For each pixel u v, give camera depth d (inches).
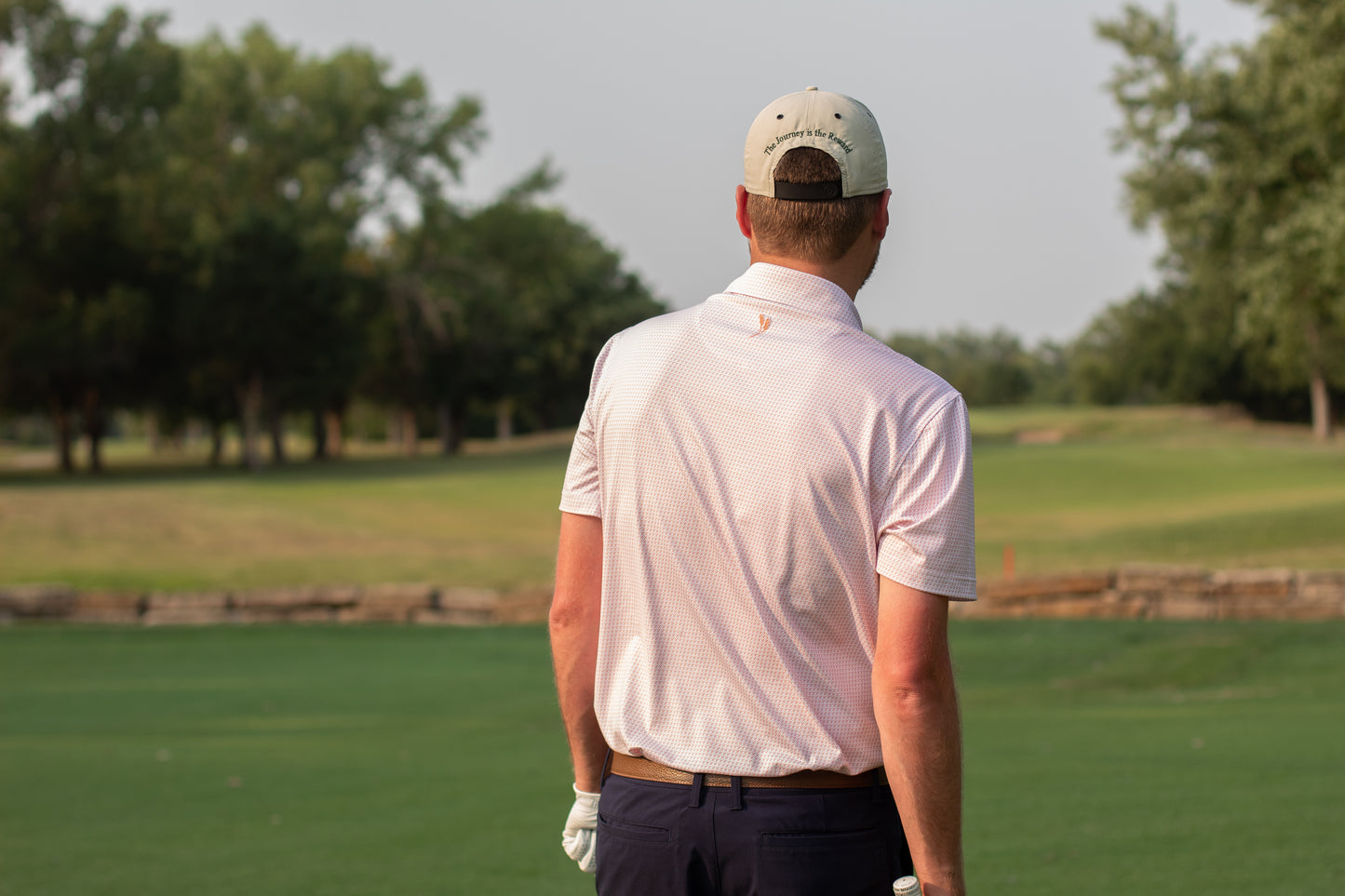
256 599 702.5
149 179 2114.9
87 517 1096.8
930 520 61.4
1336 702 364.8
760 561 63.4
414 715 401.4
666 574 65.6
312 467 2181.3
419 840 200.1
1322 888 152.6
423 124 2497.5
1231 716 328.5
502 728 361.1
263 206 2310.5
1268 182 929.5
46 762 287.9
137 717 393.7
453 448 2970.0
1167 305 3223.4
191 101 2281.0
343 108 2416.3
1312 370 2293.3
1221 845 175.5
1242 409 3132.4
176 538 1032.2
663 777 65.3
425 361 2783.0
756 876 62.8
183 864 186.4
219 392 2332.7
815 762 62.9
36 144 1969.7
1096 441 2021.4
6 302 1936.5
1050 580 629.9
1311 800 203.3
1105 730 306.0
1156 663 493.7
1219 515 987.9
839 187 67.0
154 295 2098.9
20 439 5452.8
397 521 1180.5
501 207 2561.5
